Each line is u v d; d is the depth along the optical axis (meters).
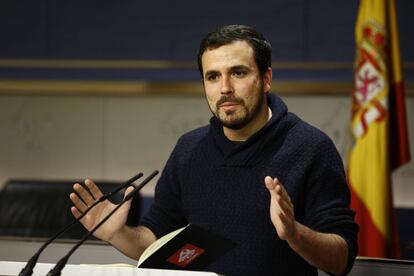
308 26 9.79
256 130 3.95
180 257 3.26
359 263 3.96
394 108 7.43
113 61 10.30
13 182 7.33
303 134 3.94
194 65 10.11
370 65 7.30
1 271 2.76
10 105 10.68
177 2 10.11
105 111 10.44
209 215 3.97
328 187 3.80
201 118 10.21
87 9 10.32
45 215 7.08
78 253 4.32
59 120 10.57
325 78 9.78
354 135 7.44
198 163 4.12
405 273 3.88
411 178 9.55
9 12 10.49
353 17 9.69
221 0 9.98
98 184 6.58
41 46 10.45
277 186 3.06
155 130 10.34
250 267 3.79
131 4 10.23
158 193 4.36
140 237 3.98
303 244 3.25
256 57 3.72
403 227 9.53
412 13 9.36
